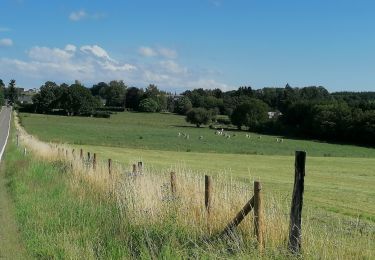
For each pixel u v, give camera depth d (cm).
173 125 16188
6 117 14562
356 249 792
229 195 1027
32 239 1042
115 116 19150
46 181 1942
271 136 12775
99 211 1235
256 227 846
